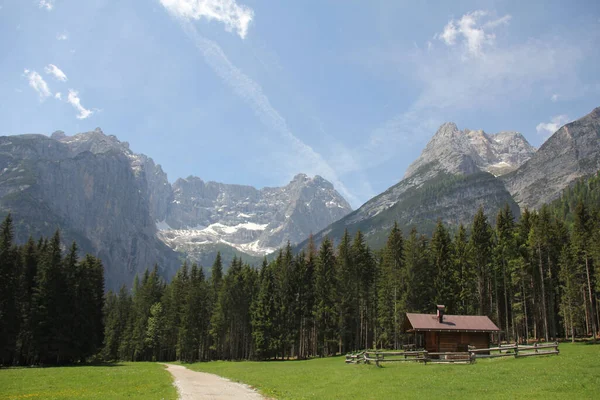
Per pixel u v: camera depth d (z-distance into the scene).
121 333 133.00
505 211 86.62
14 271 77.31
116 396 29.08
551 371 33.88
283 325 91.44
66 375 48.34
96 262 104.19
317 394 30.02
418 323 54.94
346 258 91.44
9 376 46.84
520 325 88.69
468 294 79.31
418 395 27.28
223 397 29.42
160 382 40.62
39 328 78.31
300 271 97.12
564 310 75.50
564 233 86.75
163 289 138.38
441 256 82.75
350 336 93.50
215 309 107.00
